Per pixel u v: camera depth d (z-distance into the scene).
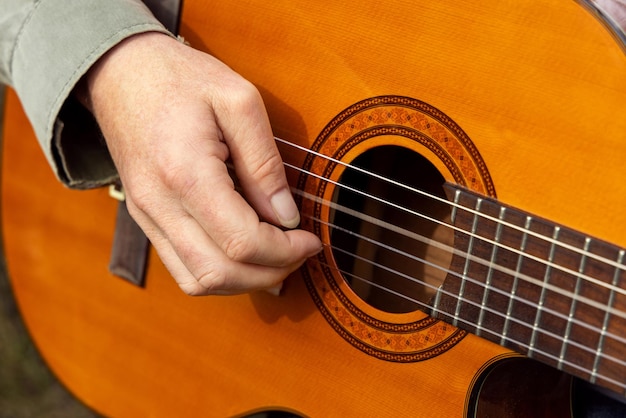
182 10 0.68
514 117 0.58
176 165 0.60
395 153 0.65
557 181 0.57
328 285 0.65
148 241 0.71
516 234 0.58
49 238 0.77
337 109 0.63
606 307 0.56
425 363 0.62
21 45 0.67
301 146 0.64
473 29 0.59
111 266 0.73
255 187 0.61
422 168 0.64
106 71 0.64
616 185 0.56
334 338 0.65
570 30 0.57
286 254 0.61
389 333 0.63
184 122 0.60
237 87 0.61
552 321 0.57
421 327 0.62
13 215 0.79
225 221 0.59
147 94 0.62
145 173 0.61
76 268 0.76
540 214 0.58
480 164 0.59
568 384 0.63
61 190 0.76
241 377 0.68
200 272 0.61
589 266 0.56
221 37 0.66
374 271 0.65
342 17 0.63
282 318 0.66
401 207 0.63
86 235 0.75
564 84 0.57
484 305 0.59
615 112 0.56
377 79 0.62
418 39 0.61
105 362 0.75
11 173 0.78
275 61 0.65
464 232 0.59
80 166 0.69
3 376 1.05
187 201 0.60
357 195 0.65
